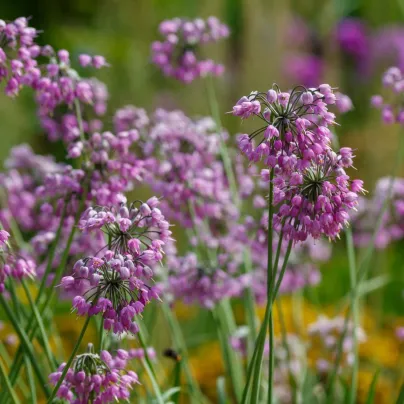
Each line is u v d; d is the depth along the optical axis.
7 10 18.23
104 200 6.25
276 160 4.54
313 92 4.65
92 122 7.70
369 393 6.58
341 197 4.60
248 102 4.54
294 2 17.77
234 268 7.54
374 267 12.34
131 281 4.40
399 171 14.58
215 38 7.89
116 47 15.65
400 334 9.03
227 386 9.51
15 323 5.61
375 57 18.36
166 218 7.77
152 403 6.36
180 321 11.60
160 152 7.57
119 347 5.99
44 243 7.10
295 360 8.76
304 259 8.83
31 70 6.06
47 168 8.61
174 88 14.98
